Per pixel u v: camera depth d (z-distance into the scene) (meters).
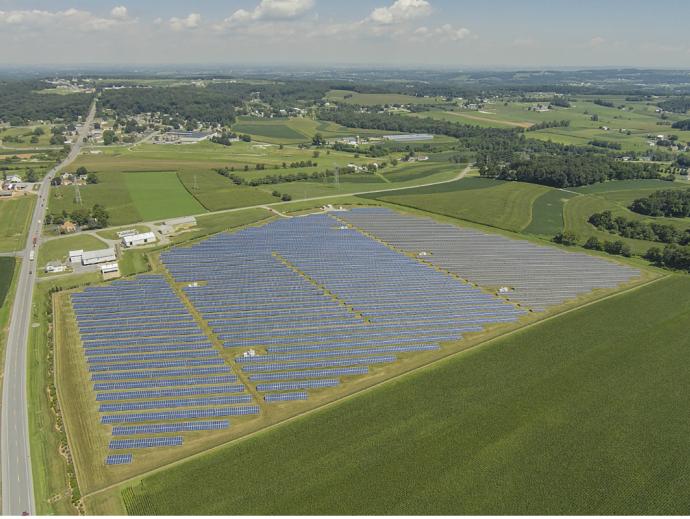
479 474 90.94
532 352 133.75
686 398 114.56
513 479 90.06
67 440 97.62
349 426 102.81
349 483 88.00
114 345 132.50
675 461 95.56
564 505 85.12
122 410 106.75
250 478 88.69
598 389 117.31
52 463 92.00
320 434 100.25
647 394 115.81
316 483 87.75
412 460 93.69
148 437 98.62
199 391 113.69
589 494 87.50
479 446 97.75
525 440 99.75
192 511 81.69
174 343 134.50
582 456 96.00
